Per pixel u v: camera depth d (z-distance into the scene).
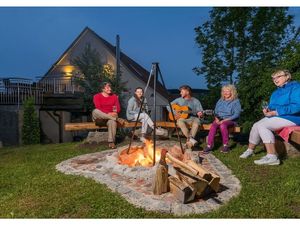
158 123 8.41
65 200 4.19
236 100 7.16
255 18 13.70
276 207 3.83
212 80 14.36
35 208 4.01
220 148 7.38
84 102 18.30
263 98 10.12
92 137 8.30
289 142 6.25
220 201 4.07
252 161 6.01
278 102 5.86
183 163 4.54
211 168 5.59
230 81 14.31
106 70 19.92
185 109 7.72
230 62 14.23
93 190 4.49
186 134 7.41
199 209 3.83
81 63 20.77
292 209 3.84
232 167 5.64
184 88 7.94
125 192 4.35
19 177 5.51
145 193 4.29
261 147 7.20
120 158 5.74
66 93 18.77
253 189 4.44
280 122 5.71
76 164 6.04
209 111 7.45
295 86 5.75
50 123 17.05
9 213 3.91
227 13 13.91
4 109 15.37
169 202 3.95
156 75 5.61
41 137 16.47
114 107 7.96
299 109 5.62
